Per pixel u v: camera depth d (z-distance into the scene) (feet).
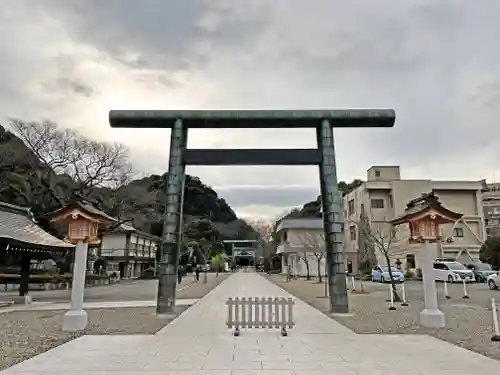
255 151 41.70
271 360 19.38
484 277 95.09
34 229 55.62
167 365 18.40
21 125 90.74
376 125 43.14
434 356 20.31
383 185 123.65
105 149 117.91
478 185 122.72
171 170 40.47
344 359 19.62
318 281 104.06
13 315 39.32
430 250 31.91
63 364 18.66
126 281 125.49
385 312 39.81
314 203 203.31
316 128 43.52
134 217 142.10
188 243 194.29
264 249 211.20
